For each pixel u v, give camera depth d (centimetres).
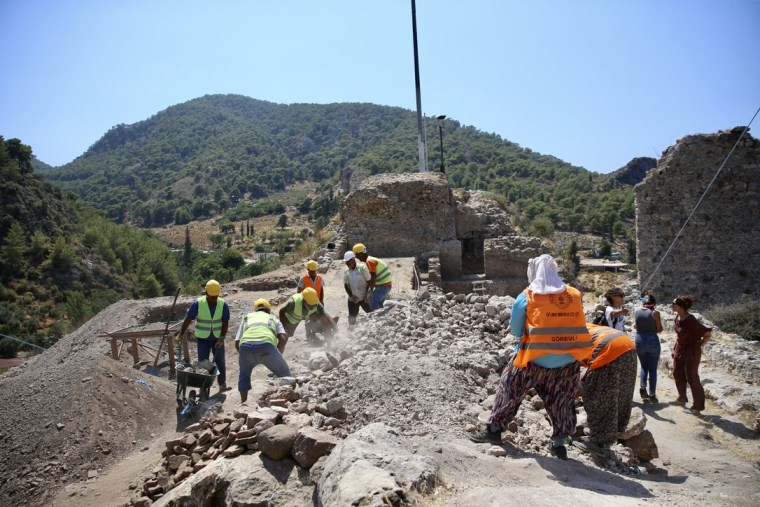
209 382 828
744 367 890
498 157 18938
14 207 8262
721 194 1939
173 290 8962
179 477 593
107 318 1639
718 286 1925
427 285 1808
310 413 613
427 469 412
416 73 3102
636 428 596
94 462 713
